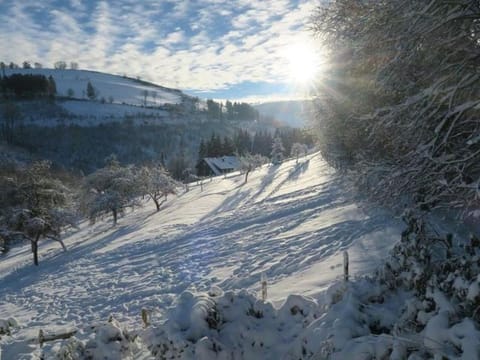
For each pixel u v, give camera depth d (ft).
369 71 28.17
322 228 54.70
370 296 20.30
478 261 17.03
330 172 82.23
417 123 21.06
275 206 90.84
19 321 43.70
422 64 20.95
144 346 25.03
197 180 242.99
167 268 57.11
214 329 19.26
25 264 98.78
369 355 14.97
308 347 17.89
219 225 84.94
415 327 16.71
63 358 21.81
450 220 28.60
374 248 38.19
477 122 20.06
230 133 522.06
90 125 429.38
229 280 44.04
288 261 44.21
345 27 25.52
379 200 28.68
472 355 12.48
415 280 19.63
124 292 49.19
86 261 78.69
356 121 32.07
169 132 465.06
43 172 108.06
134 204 150.30
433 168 21.24
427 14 17.47
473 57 18.62
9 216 96.68
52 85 528.63
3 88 464.24
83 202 140.36
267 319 21.49
